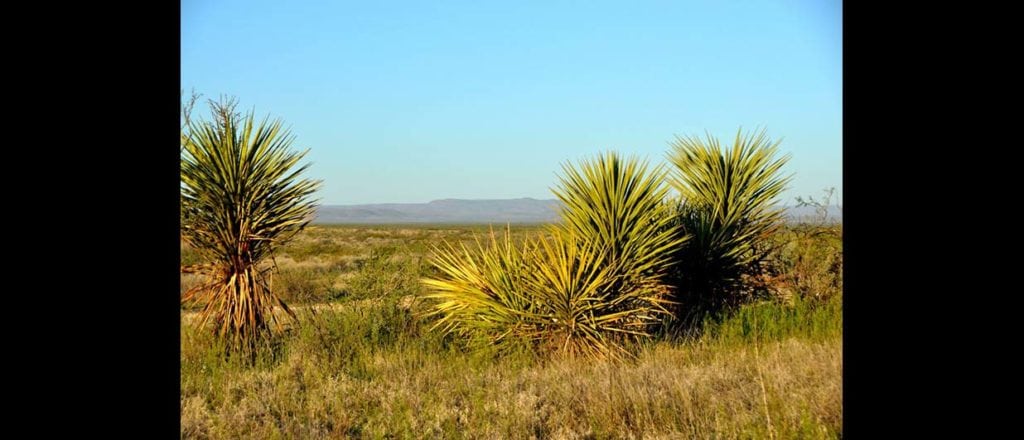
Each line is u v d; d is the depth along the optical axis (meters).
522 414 5.45
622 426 5.15
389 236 46.06
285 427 5.31
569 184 8.97
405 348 7.94
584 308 7.98
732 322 9.03
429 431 5.20
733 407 5.30
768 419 4.73
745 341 8.36
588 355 7.77
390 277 9.34
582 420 5.39
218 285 8.20
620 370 6.74
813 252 10.47
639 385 6.00
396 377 6.78
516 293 8.33
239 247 8.11
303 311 9.14
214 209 8.08
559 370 7.09
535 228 9.20
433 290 9.16
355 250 27.84
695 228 9.91
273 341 8.12
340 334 8.11
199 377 6.81
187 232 8.05
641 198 8.81
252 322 8.05
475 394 6.13
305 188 8.54
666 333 8.53
